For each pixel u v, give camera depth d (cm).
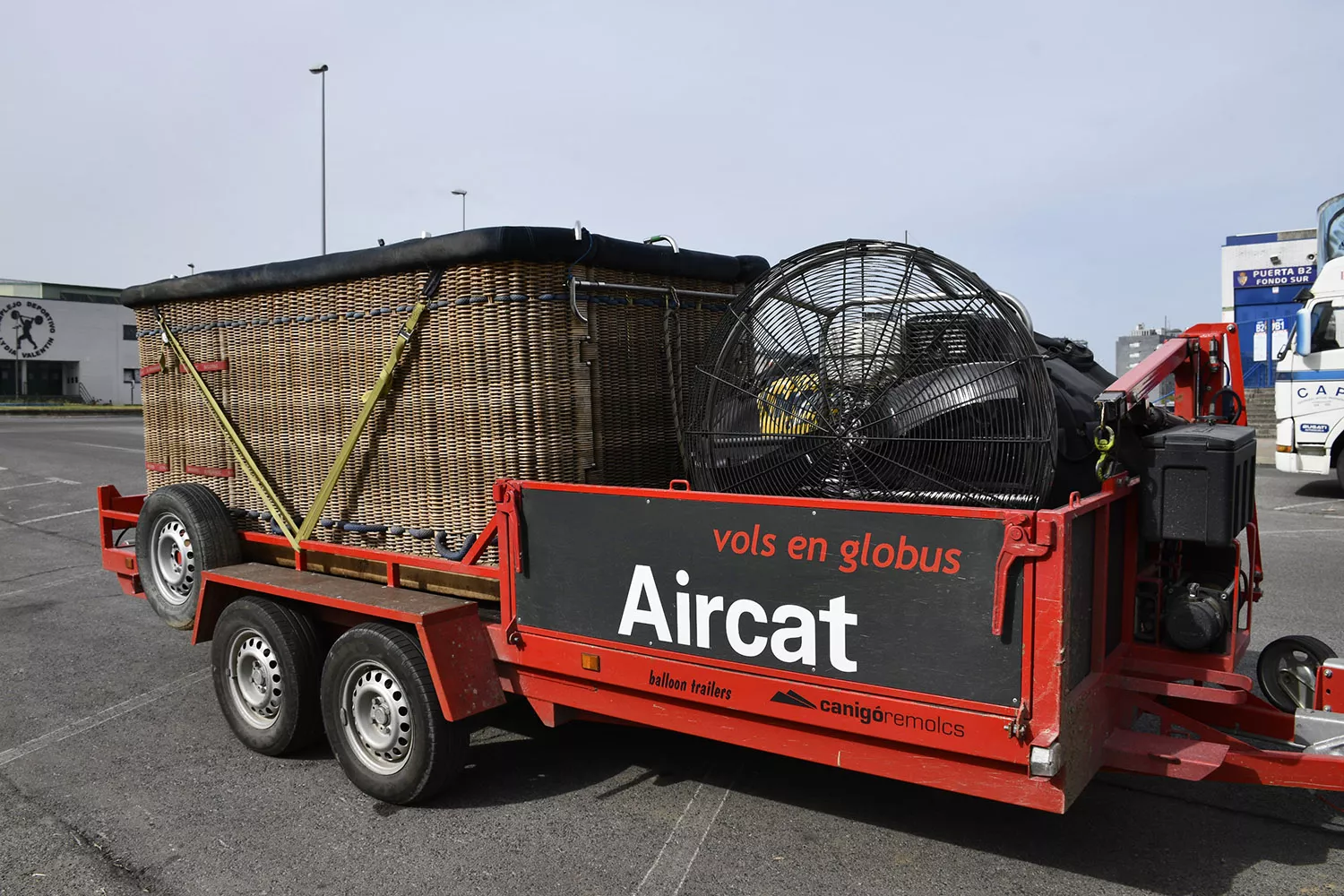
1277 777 314
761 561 312
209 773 440
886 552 288
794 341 349
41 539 1117
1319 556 858
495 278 392
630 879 335
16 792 422
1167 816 376
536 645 377
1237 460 313
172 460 590
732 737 330
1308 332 1252
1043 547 260
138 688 571
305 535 480
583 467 412
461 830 376
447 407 416
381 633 392
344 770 416
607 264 420
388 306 433
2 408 4594
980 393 310
